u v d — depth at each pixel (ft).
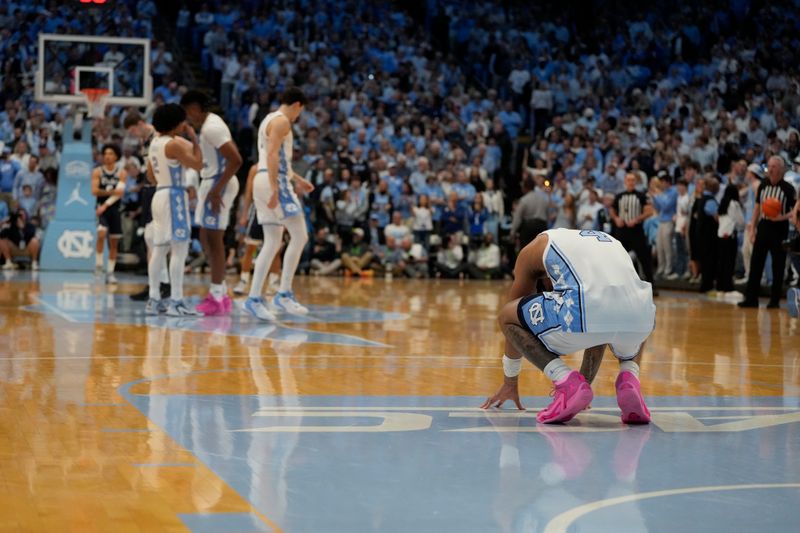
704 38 79.51
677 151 62.59
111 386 16.30
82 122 53.83
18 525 8.63
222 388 16.40
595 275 13.74
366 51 75.46
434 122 68.54
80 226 53.62
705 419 14.64
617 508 9.53
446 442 12.53
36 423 13.11
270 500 9.57
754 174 47.65
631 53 78.69
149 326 26.27
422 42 79.77
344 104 68.64
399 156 61.93
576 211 57.88
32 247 54.08
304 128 65.05
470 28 81.20
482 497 9.86
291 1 77.56
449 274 59.16
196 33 74.84
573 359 21.48
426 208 59.31
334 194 58.59
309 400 15.46
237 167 29.58
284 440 12.41
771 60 74.90
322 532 8.59
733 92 70.54
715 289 50.98
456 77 77.46
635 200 48.16
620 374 14.24
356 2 80.64
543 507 9.52
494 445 12.42
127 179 57.16
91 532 8.48
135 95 53.88
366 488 10.12
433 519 9.04
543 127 72.90
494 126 68.33
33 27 70.08
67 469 10.68
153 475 10.48
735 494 10.18
